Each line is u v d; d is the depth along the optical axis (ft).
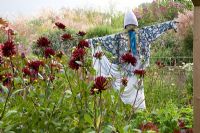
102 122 8.91
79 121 9.07
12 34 11.68
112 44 19.89
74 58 9.60
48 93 9.97
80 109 9.50
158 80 23.00
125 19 20.26
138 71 11.56
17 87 10.50
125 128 8.37
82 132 8.90
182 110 14.88
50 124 9.18
